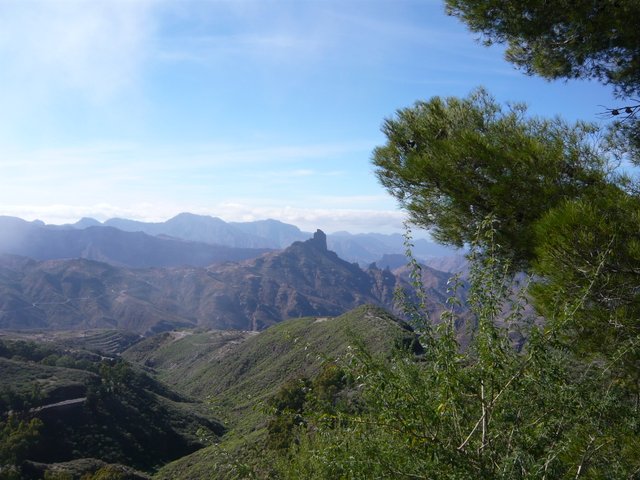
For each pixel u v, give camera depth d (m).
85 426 50.91
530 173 5.20
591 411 3.08
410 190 6.55
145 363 132.88
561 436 3.12
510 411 3.11
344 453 3.37
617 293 4.13
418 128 6.57
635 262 3.95
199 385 97.44
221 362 103.81
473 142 5.45
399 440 3.27
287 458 5.19
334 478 3.69
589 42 5.70
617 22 5.29
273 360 90.81
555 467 2.93
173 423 60.75
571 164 5.09
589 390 3.16
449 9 6.78
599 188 4.78
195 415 65.50
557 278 4.30
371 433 3.51
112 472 39.22
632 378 3.89
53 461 44.62
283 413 4.21
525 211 5.32
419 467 3.06
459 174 5.69
